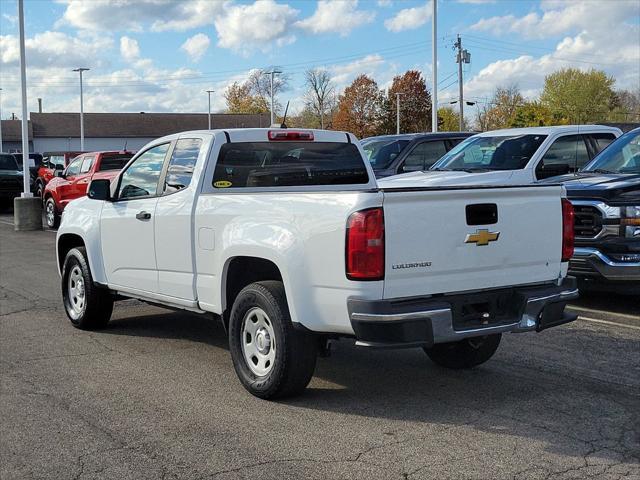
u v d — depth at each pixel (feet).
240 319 17.81
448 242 15.55
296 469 13.55
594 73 298.56
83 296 24.97
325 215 15.48
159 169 21.52
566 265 17.60
